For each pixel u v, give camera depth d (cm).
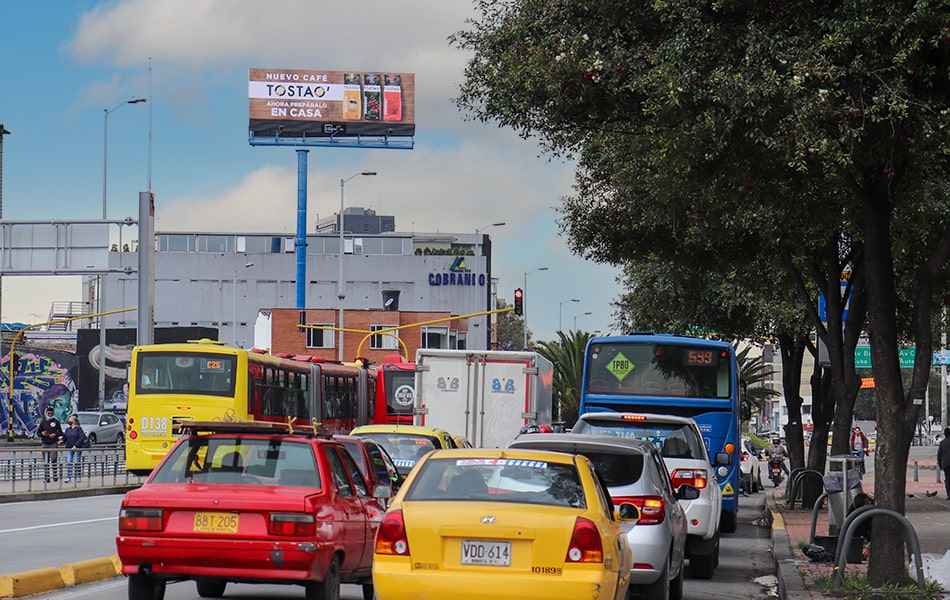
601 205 5538
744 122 2780
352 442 2973
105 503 6369
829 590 2677
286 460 2353
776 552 3800
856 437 12406
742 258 5278
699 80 2786
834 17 2762
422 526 1828
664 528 2511
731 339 7150
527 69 3123
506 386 6172
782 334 6969
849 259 4769
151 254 8112
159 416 6606
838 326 4600
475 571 1803
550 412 7438
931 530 4591
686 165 2930
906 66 2666
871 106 2625
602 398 4791
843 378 4547
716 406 4744
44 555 3622
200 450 2373
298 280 18338
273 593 2903
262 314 19212
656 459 2706
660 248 5431
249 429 2391
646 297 7119
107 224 8925
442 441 4056
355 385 9094
